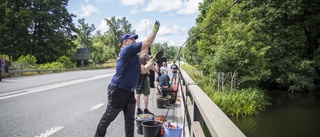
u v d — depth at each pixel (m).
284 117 15.06
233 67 19.77
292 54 27.22
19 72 20.89
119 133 4.47
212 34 30.23
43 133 4.41
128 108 3.48
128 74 3.19
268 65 25.28
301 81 24.41
